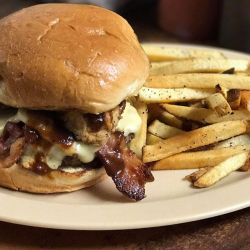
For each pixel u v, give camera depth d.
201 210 0.23
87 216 0.22
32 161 0.25
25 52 0.23
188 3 0.63
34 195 0.26
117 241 0.23
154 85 0.31
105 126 0.24
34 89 0.23
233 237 0.23
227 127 0.28
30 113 0.25
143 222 0.22
